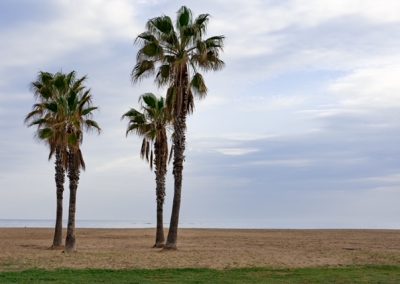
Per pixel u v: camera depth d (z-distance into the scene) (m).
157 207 37.53
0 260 25.98
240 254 30.11
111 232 67.50
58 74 34.44
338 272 21.45
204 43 31.12
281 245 40.00
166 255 28.98
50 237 52.97
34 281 18.11
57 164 36.50
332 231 79.12
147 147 38.12
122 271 21.17
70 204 31.88
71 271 21.08
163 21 31.72
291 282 18.55
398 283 18.45
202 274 20.52
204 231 76.38
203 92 31.98
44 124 34.75
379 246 39.47
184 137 31.88
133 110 38.19
